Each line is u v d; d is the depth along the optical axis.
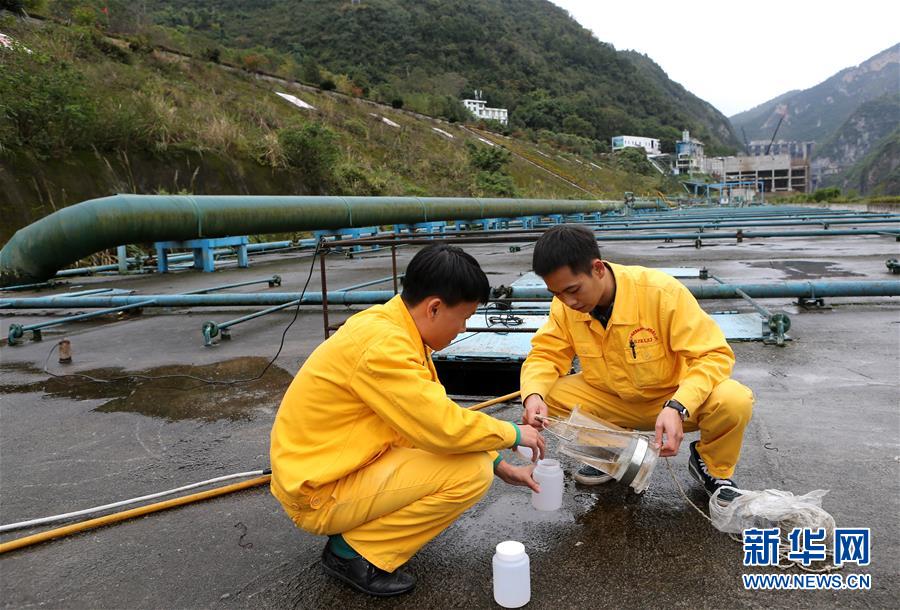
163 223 9.23
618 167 73.62
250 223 10.52
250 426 3.46
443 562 2.04
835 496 2.34
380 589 1.86
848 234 10.17
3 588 2.01
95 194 14.52
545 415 2.27
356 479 1.79
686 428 2.31
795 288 5.58
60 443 3.34
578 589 1.85
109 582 2.02
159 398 4.06
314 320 6.54
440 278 1.75
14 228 12.53
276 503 2.52
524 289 5.01
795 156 128.62
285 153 21.06
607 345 2.26
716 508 2.15
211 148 18.52
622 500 2.40
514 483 2.09
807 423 3.10
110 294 8.30
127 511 2.45
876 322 5.28
